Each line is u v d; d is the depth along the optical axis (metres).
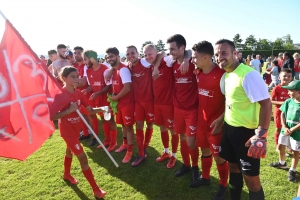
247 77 2.14
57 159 4.34
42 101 2.51
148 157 4.34
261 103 2.09
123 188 3.35
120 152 4.64
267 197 2.96
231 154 2.53
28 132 2.41
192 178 3.52
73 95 3.23
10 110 2.31
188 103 3.23
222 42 2.27
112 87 4.52
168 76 3.60
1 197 3.20
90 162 4.23
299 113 3.25
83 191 3.31
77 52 5.38
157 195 3.15
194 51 2.70
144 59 3.93
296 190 3.10
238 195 2.66
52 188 3.40
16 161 4.31
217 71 2.69
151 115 4.02
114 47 4.08
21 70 2.40
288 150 4.21
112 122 4.66
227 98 2.41
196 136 3.14
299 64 11.84
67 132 3.03
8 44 2.33
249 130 2.28
